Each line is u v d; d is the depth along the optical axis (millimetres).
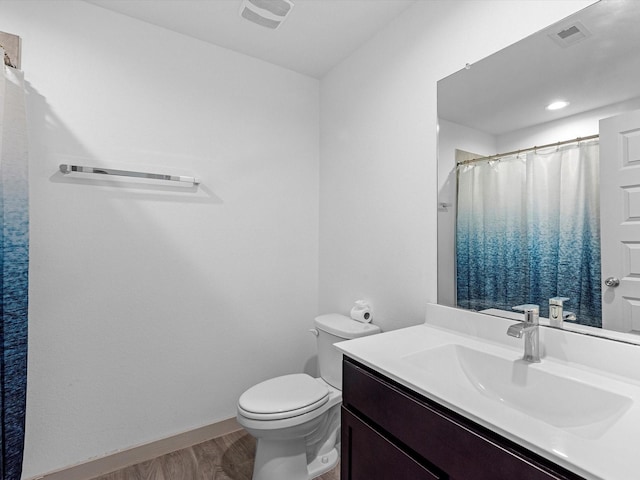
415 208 1619
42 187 1557
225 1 1658
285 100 2260
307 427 1510
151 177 1761
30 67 1526
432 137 1535
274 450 1523
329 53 2084
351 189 2057
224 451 1851
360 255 1979
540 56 1153
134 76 1775
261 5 1662
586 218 1037
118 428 1724
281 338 2236
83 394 1643
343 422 1216
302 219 2322
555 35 1115
